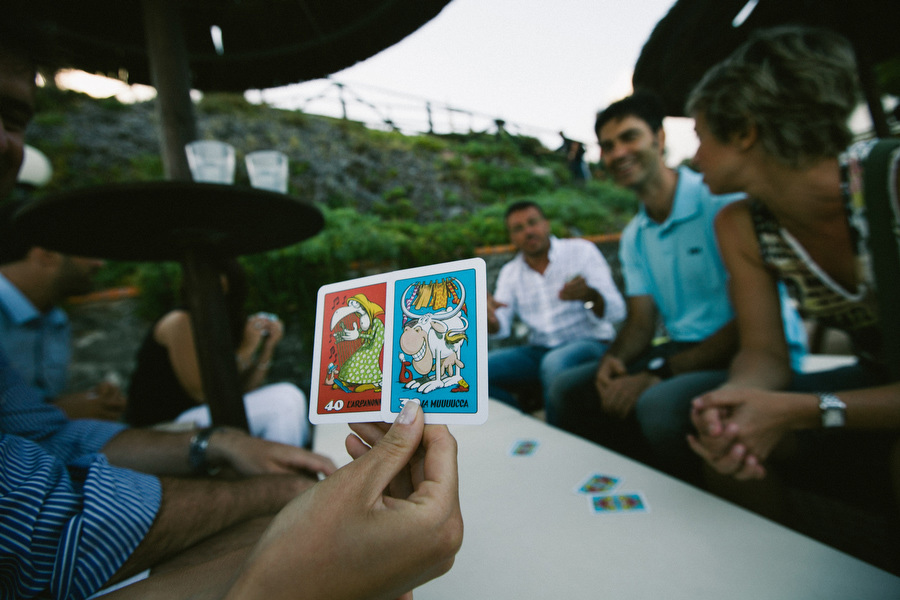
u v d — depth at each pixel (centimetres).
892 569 106
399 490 53
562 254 298
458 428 169
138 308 667
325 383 67
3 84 77
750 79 102
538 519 95
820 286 115
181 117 180
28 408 93
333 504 40
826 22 201
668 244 201
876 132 207
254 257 602
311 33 212
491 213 928
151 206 102
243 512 79
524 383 285
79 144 884
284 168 158
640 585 72
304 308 613
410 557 40
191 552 70
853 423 87
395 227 797
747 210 125
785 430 92
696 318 201
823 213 104
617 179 214
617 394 171
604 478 114
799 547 78
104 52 213
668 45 228
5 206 182
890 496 108
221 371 135
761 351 122
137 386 199
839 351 235
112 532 59
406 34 197
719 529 86
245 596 37
